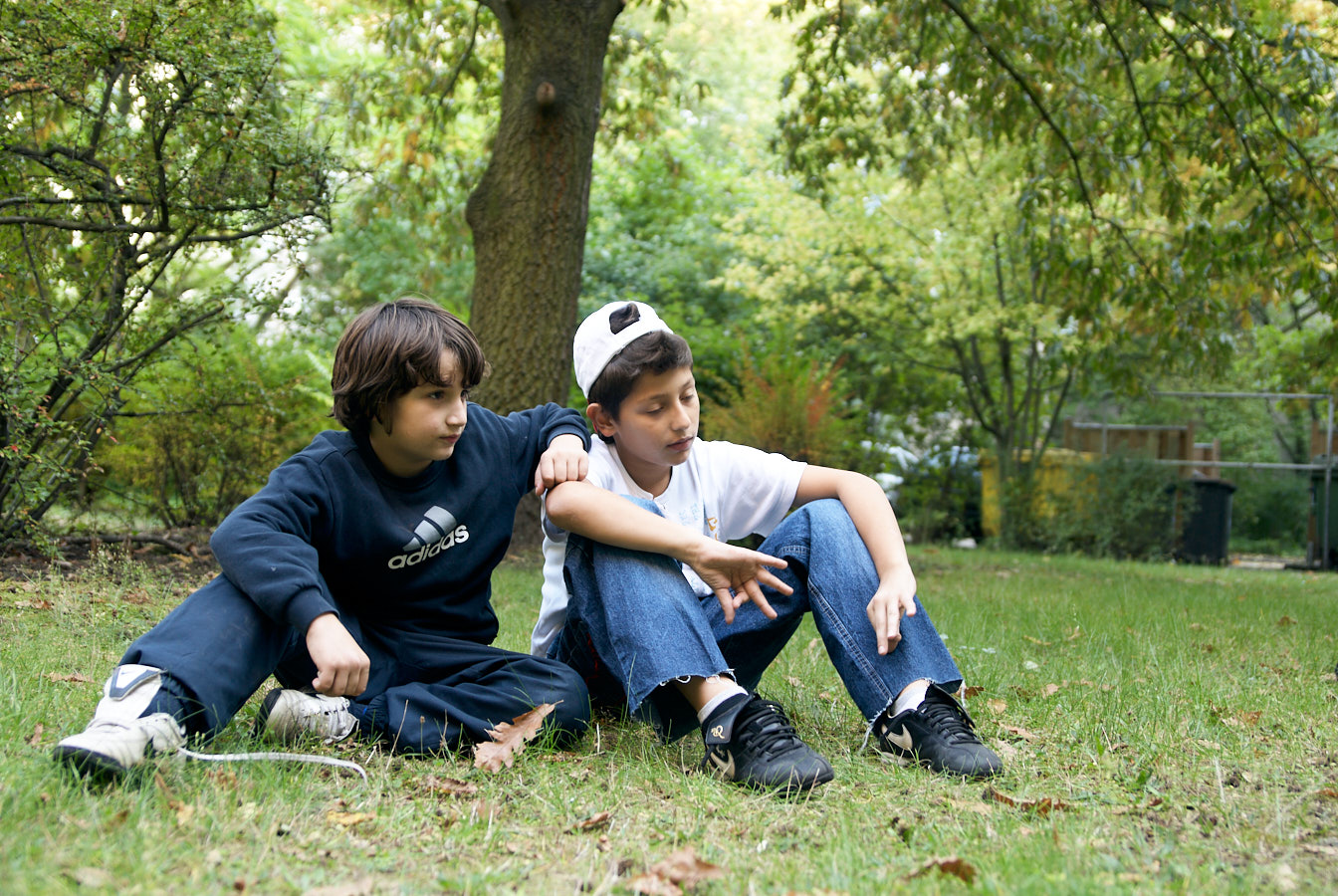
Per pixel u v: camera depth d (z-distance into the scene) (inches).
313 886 54.9
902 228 461.1
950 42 304.8
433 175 371.9
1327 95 281.0
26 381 179.3
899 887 57.2
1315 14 321.4
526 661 88.7
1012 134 306.3
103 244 199.6
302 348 302.2
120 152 191.9
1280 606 230.8
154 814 62.8
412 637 89.3
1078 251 353.7
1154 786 78.7
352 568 86.5
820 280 499.5
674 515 93.8
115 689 71.5
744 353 403.2
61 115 193.8
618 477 92.4
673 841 65.5
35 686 96.6
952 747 81.7
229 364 251.6
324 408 301.0
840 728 98.3
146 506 262.7
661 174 577.3
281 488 81.4
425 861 60.1
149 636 75.4
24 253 194.5
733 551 82.0
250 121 193.2
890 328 500.4
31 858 54.5
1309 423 649.0
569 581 87.2
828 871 59.6
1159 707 106.9
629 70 375.9
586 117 258.7
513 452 94.3
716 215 559.5
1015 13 285.9
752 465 96.7
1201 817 71.1
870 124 376.5
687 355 87.7
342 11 409.7
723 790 76.1
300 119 209.8
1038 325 427.2
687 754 87.7
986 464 499.2
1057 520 458.6
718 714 78.8
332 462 84.2
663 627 80.4
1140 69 373.4
